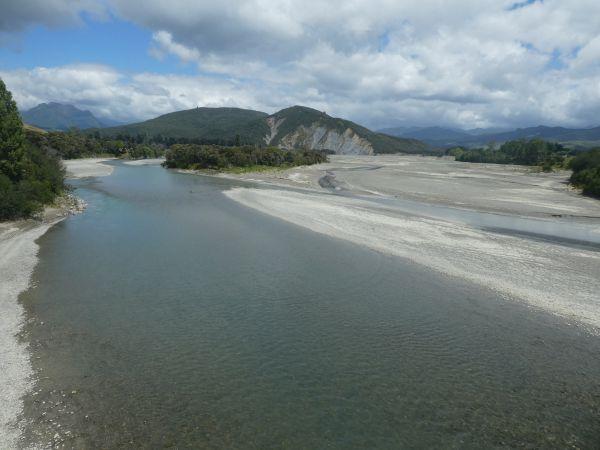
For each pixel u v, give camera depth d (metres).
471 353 17.00
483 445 12.05
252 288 23.55
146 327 18.56
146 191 65.00
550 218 47.06
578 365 16.19
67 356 15.89
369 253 30.31
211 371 15.34
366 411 13.41
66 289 22.61
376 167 143.75
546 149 177.50
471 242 33.56
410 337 18.30
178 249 31.08
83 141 157.75
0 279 23.58
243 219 42.22
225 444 11.77
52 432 11.86
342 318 20.03
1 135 43.75
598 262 28.62
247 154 110.00
